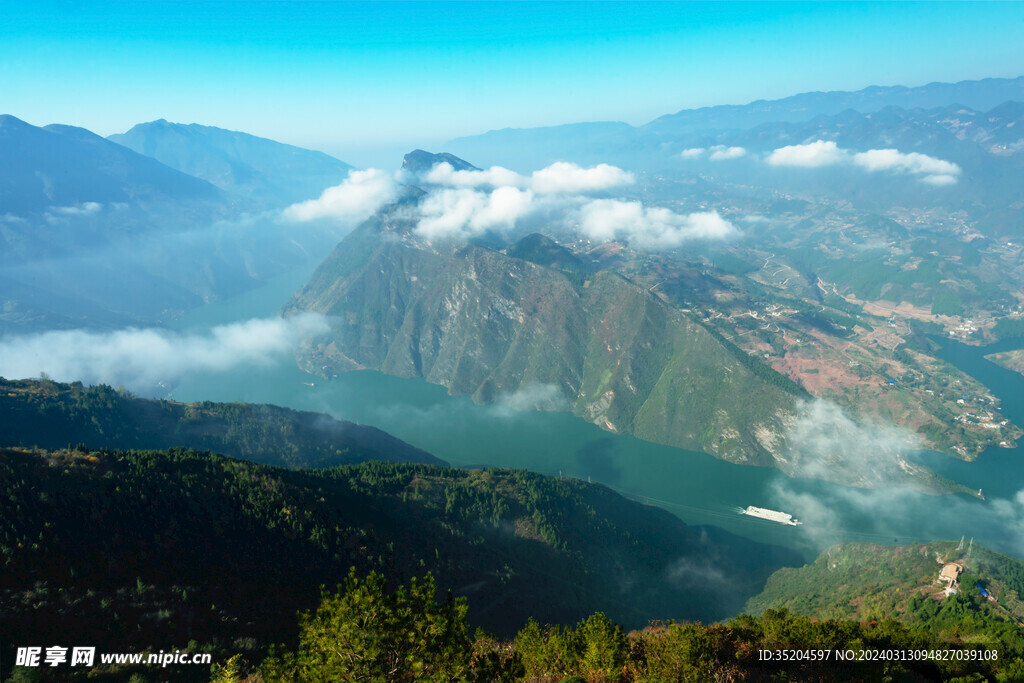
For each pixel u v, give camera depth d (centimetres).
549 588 15100
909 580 13938
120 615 9138
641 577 17350
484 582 14362
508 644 10412
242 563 11550
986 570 13600
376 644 4369
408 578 13350
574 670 6981
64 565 9594
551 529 17200
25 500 10425
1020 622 11119
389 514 15700
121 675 8144
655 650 7444
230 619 9962
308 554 12550
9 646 7969
